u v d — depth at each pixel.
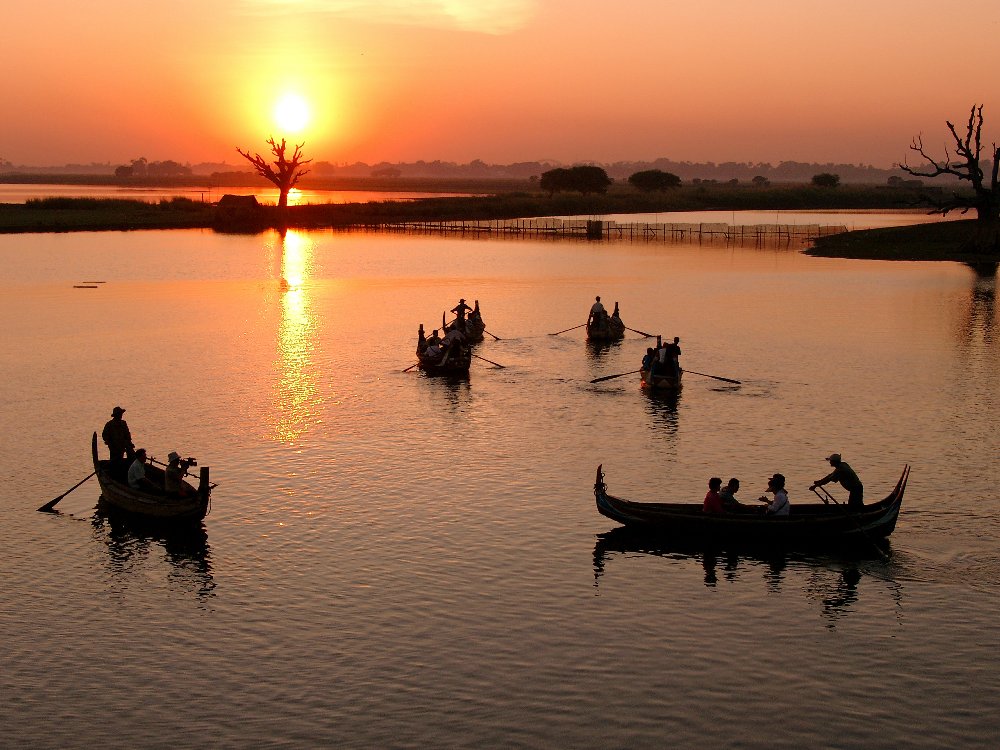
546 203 190.25
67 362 46.03
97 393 39.81
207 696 18.02
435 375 43.69
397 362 46.53
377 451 32.09
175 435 33.81
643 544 24.81
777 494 24.94
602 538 25.14
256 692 18.14
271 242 120.25
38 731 17.00
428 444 32.91
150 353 48.34
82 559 23.98
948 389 40.91
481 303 67.50
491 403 38.56
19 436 33.81
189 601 21.70
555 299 69.62
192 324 57.31
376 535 25.20
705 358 47.84
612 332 53.16
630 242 124.88
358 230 145.75
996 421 35.69
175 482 26.16
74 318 59.19
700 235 127.12
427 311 63.25
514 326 58.25
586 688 18.23
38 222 132.88
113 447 28.20
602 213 192.25
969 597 21.91
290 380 42.41
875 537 24.67
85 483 29.38
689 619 20.89
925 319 59.84
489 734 16.88
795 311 63.47
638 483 29.03
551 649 19.62
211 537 25.16
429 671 18.80
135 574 23.12
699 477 29.56
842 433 34.19
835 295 71.44
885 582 22.70
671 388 40.50
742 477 29.56
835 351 49.50
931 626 20.61
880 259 98.50
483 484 28.95
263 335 53.72
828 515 24.84
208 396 39.34
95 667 19.02
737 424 35.44
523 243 122.88
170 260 95.56
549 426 35.19
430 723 17.19
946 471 29.92
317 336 53.53
